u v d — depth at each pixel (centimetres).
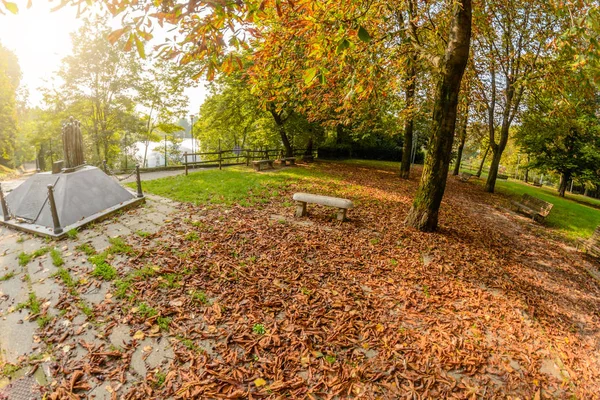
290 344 329
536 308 452
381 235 667
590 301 511
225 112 1830
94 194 727
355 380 289
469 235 752
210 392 268
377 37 637
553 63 959
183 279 443
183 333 340
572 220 1147
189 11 188
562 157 1998
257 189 1043
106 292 408
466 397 279
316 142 2395
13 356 303
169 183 1079
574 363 343
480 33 1003
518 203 1198
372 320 378
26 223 632
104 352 308
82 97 1681
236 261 506
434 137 675
